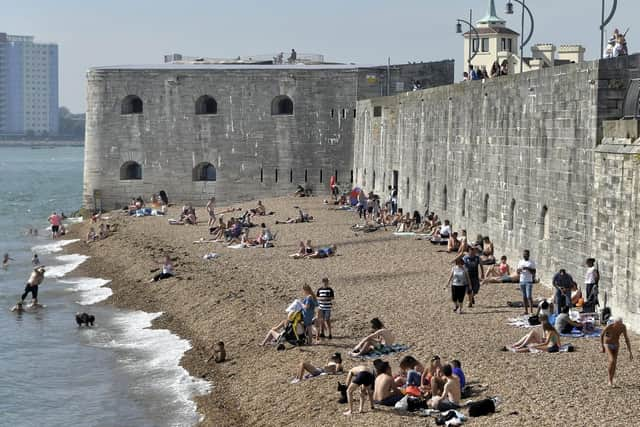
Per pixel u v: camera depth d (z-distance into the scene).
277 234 71.62
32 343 47.31
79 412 36.88
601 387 29.98
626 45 45.97
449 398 29.55
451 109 62.91
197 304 51.16
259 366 38.41
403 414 29.80
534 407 28.47
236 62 116.56
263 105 100.50
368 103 90.31
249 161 101.12
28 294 60.25
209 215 83.38
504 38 134.00
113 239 80.00
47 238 89.38
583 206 41.56
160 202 99.12
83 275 66.88
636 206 36.28
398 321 40.75
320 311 39.41
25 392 39.47
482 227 56.50
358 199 84.25
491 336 37.22
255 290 51.28
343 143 99.69
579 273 42.03
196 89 101.12
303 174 100.56
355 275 52.81
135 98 103.00
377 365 31.27
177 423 34.56
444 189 65.19
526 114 48.50
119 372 41.47
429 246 61.47
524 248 49.09
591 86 40.62
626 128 38.03
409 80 99.75
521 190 49.38
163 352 44.03
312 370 35.16
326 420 30.61
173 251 68.75
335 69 99.25
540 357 33.81
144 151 102.31
